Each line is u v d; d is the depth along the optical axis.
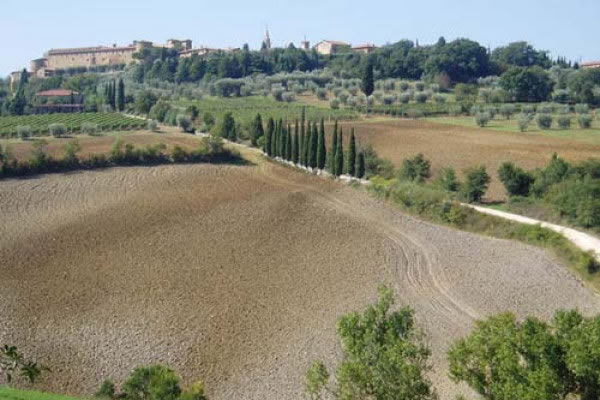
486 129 124.69
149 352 40.84
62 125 120.38
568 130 121.19
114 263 57.00
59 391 36.31
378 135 121.31
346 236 66.06
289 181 92.38
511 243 62.62
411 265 57.53
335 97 171.12
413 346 23.84
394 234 67.06
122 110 160.75
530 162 95.75
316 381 25.44
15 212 73.81
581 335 22.41
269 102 166.25
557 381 21.77
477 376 23.80
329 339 42.44
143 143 110.88
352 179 91.00
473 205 74.38
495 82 191.50
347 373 23.05
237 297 49.44
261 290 50.94
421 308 47.78
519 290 50.84
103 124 131.00
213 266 56.44
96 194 82.88
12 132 117.50
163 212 74.50
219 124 121.94
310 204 78.75
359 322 25.16
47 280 52.66
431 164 97.75
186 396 31.64
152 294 49.88
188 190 86.06
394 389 22.36
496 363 23.27
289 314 46.38
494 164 96.12
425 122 134.62
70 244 62.31
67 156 95.94
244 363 39.53
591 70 177.50
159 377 32.47
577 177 70.81
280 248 61.81
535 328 23.33
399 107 147.88
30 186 85.25
